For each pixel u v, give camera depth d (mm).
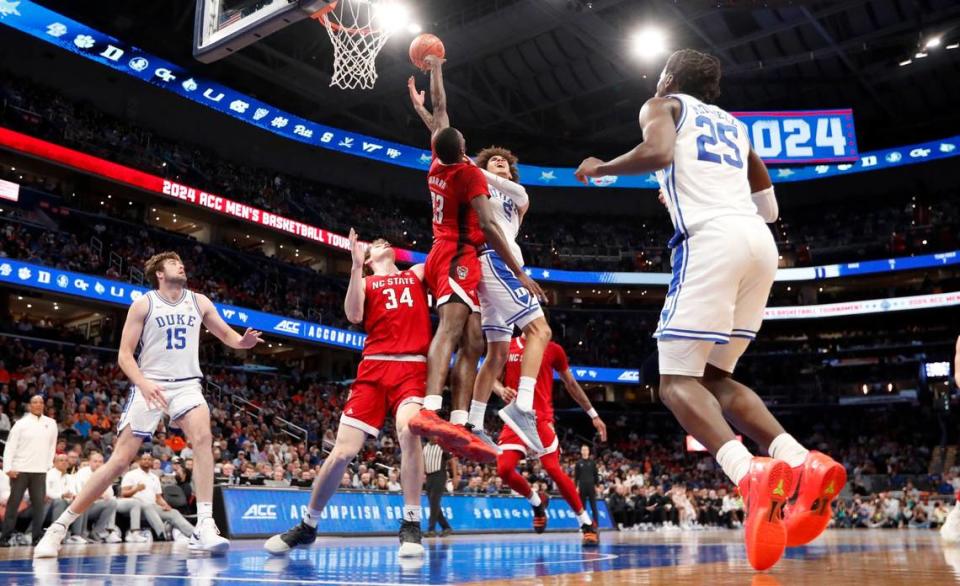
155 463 11992
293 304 31078
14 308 27484
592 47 29828
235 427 20438
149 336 5434
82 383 20734
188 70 28234
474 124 36688
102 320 28562
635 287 39844
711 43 29766
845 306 35375
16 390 19469
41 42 27125
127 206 29438
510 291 5043
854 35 29844
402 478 4883
